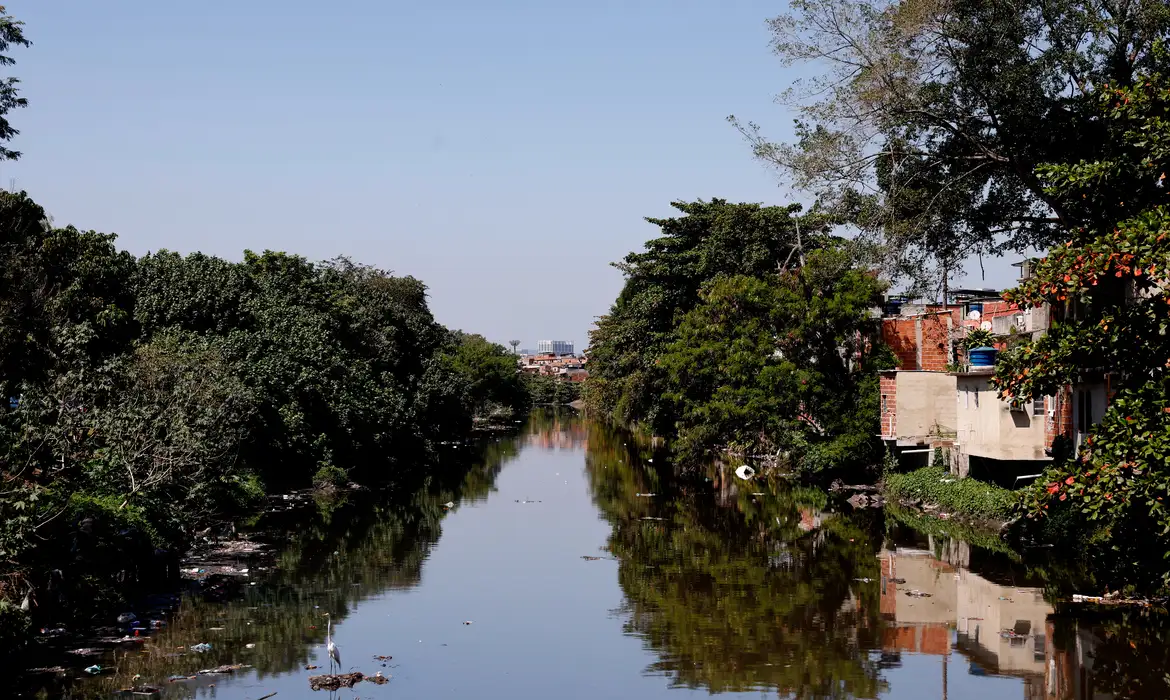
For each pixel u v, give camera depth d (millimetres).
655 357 61156
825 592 24406
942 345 43812
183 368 33906
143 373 32219
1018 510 17766
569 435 90562
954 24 31000
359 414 49719
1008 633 20156
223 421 33906
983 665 18250
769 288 47719
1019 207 34656
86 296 34906
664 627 21406
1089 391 29266
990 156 32188
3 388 21609
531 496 44625
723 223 56656
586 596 24375
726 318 48562
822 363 46531
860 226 35406
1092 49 30156
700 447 49906
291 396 44344
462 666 18703
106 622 21031
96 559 22156
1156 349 17141
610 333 83188
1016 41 30875
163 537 26422
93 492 25234
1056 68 30188
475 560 29062
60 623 20000
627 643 20203
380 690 17297
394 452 58188
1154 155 18766
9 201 31328
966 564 27375
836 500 41188
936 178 34875
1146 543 18250
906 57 32156
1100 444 16844
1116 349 17625
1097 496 16203
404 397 60531
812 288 46438
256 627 21297
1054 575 25359
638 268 65062
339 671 18219
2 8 27125
